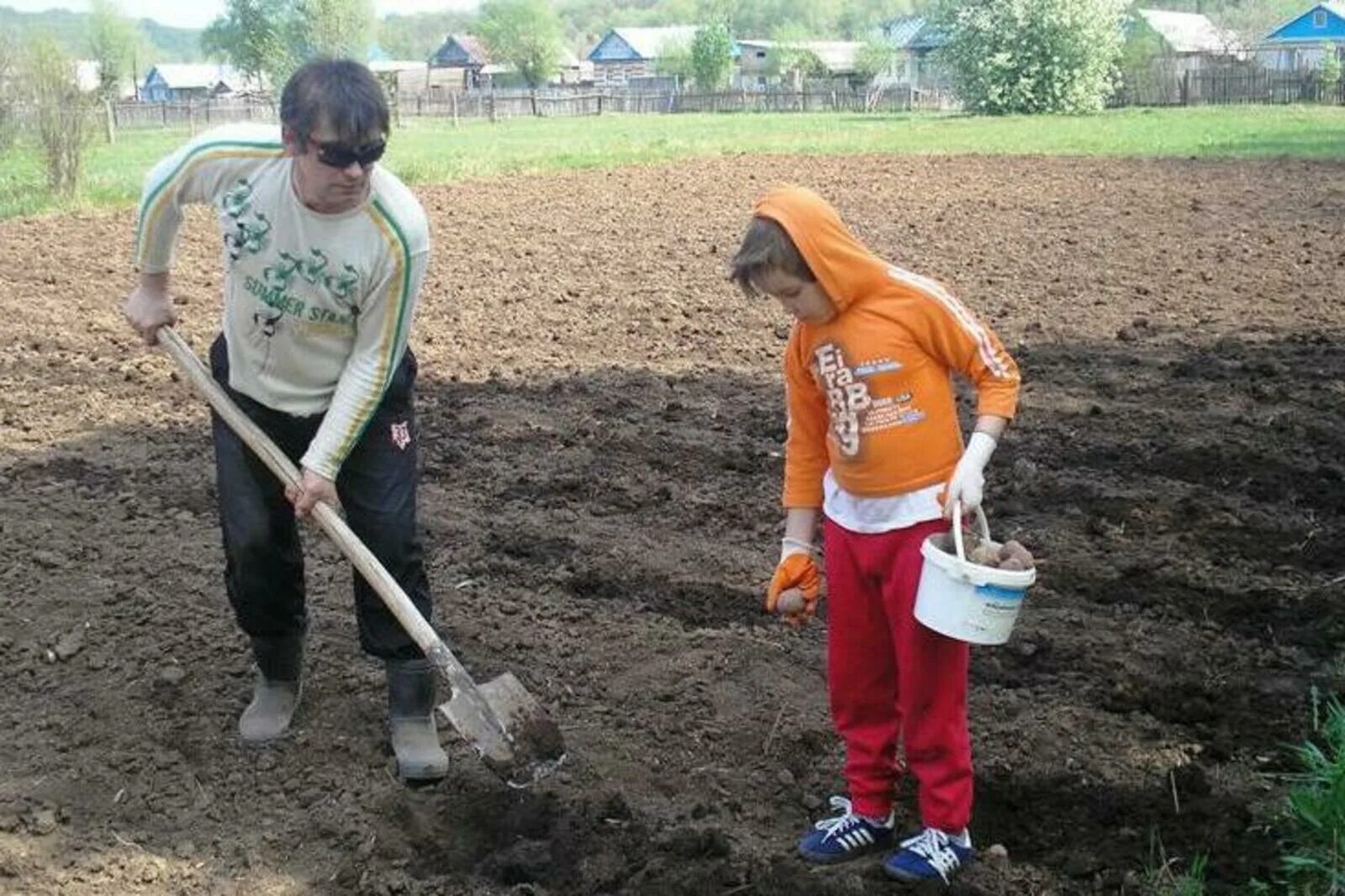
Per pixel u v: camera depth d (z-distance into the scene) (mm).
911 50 91125
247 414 4125
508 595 5441
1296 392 7922
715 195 18125
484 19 105000
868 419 3453
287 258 3812
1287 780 4109
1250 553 5777
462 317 10422
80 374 8797
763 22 190000
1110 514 6176
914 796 4090
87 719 4531
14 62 18641
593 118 56344
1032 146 26312
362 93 3551
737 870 3680
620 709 4578
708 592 5488
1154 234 13914
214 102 60500
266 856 3867
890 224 15031
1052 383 8250
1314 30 81125
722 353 9281
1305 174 19391
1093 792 4062
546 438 7383
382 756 4309
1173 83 48719
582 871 3730
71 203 17750
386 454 4098
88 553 5789
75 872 3777
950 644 3490
